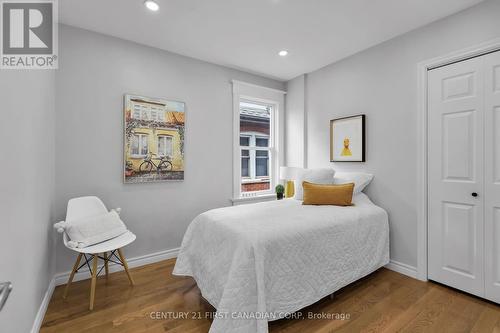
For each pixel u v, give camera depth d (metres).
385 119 2.60
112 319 1.75
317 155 3.39
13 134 1.16
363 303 1.95
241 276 1.49
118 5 2.00
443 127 2.19
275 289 1.60
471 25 2.00
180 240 2.91
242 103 3.65
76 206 2.18
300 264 1.74
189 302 1.97
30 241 1.43
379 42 2.63
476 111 2.00
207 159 3.11
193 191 3.01
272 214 2.13
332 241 1.96
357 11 2.08
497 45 1.86
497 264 1.91
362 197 2.68
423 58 2.30
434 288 2.17
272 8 2.05
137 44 2.63
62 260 2.27
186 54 2.91
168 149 2.79
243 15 2.15
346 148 2.98
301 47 2.74
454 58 2.09
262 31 2.41
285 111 3.88
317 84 3.38
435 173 2.24
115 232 2.14
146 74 2.68
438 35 2.20
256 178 3.74
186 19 2.21
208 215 2.11
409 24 2.28
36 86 1.57
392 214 2.54
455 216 2.12
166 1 1.95
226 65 3.23
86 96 2.35
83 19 2.19
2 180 1.03
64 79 2.25
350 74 2.96
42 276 1.76
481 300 1.98
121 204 2.55
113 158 2.50
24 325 1.33
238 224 1.84
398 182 2.49
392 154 2.54
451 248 2.15
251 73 3.49
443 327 1.67
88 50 2.36
